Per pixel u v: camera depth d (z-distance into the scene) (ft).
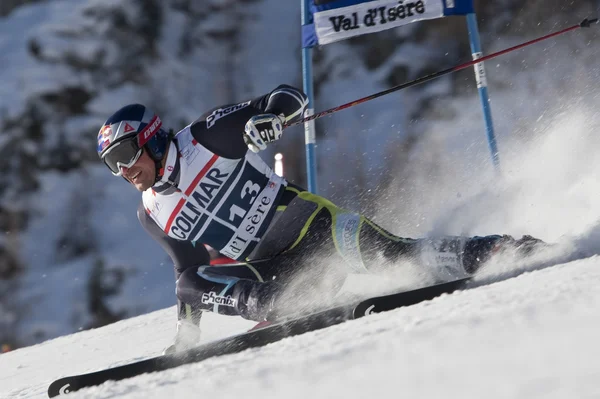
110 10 189.16
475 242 37.06
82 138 169.37
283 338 33.24
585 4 170.09
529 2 175.52
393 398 16.44
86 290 151.53
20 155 164.45
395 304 32.91
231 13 218.59
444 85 173.06
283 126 39.50
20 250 156.25
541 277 29.43
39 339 146.30
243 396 19.99
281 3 227.81
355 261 40.81
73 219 161.58
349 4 63.77
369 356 21.09
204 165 39.81
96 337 68.03
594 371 15.20
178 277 42.01
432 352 19.80
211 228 40.73
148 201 41.57
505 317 22.13
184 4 211.82
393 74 183.21
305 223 41.22
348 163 164.35
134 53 188.34
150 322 68.28
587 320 19.60
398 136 165.99
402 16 63.05
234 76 207.00
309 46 65.21
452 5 63.00
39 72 173.88
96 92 176.65
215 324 52.11
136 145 38.60
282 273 41.27
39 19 185.57
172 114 189.06
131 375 34.12
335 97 187.42
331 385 18.75
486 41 177.37
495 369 16.96
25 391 41.16
